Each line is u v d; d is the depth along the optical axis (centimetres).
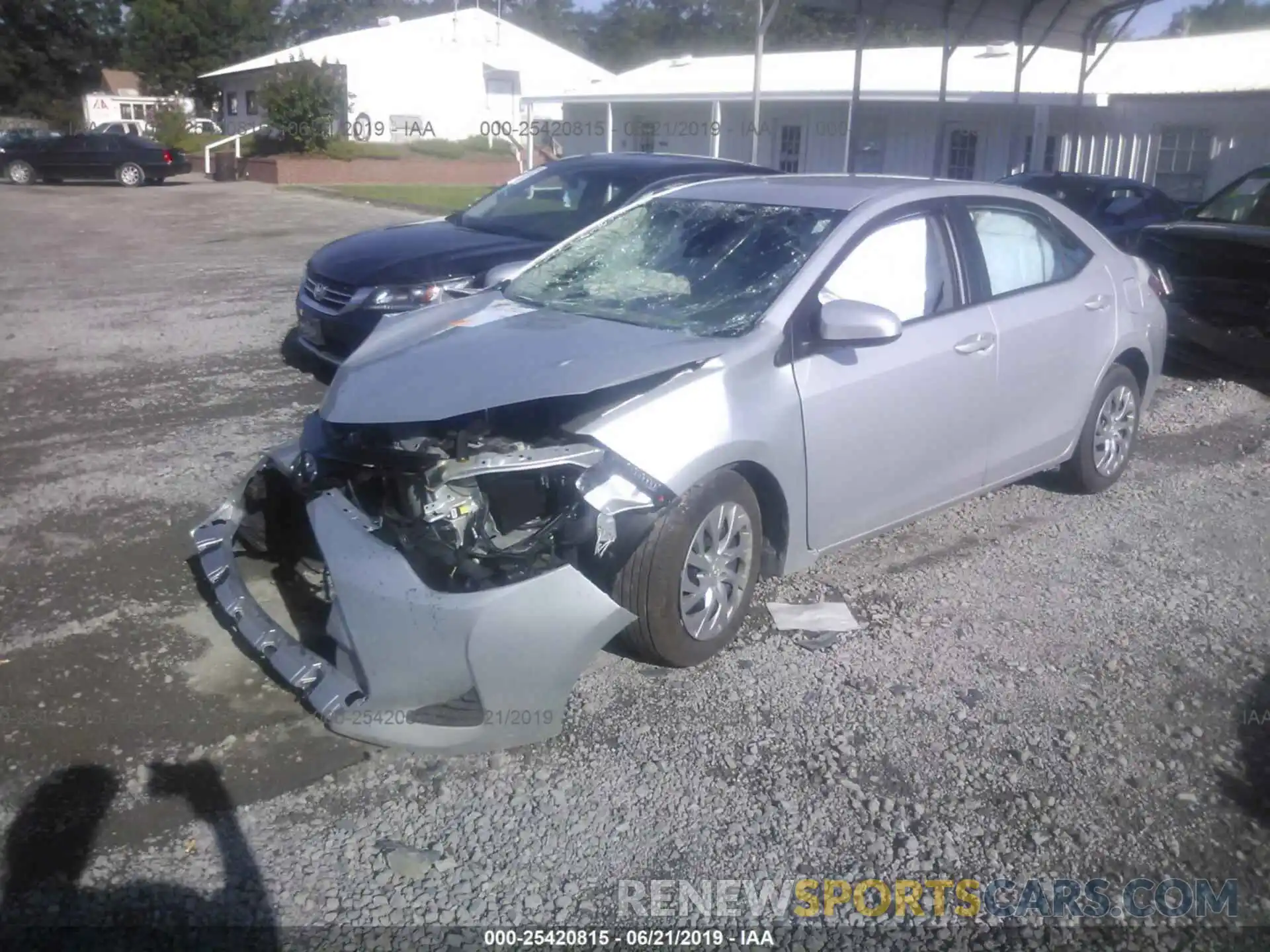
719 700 420
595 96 2691
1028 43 1823
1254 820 360
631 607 416
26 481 631
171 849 337
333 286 794
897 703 420
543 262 567
